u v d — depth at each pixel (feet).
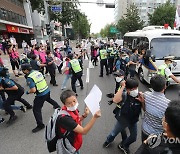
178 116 3.95
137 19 123.95
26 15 114.32
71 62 22.15
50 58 27.53
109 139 12.24
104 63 32.91
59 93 24.70
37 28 127.85
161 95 7.95
